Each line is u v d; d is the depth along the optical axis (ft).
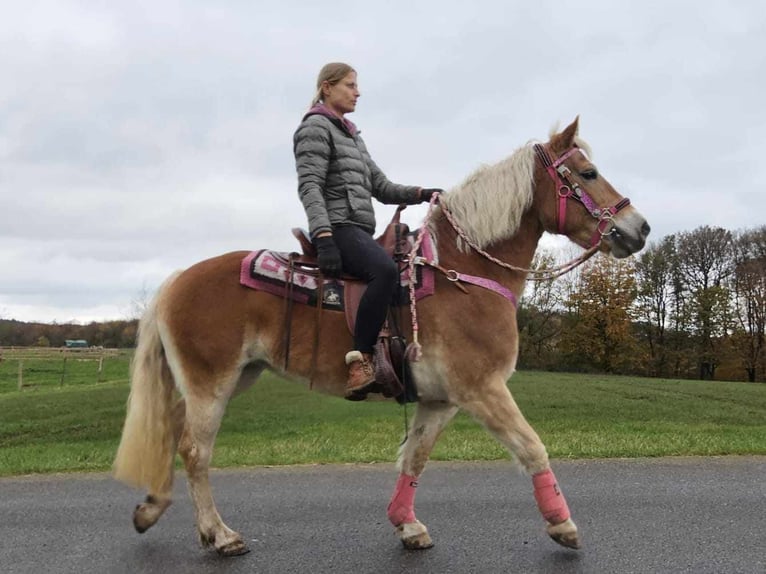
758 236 144.46
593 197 12.15
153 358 12.48
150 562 11.75
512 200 12.06
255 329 11.98
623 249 12.09
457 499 16.01
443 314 11.32
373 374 11.20
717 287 144.46
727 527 13.42
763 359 140.77
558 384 70.08
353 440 26.07
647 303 151.23
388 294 11.21
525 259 12.44
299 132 11.97
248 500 16.25
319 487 17.65
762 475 18.53
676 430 29.30
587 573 10.92
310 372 11.87
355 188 12.04
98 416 38.04
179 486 18.48
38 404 44.96
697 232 150.41
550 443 24.08
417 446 12.51
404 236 12.28
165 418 12.40
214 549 12.02
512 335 11.53
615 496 16.08
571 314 134.82
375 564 11.48
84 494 17.25
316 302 11.82
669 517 14.19
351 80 12.48
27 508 15.75
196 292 12.11
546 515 11.26
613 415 37.58
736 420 36.27
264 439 26.96
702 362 145.89
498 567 11.25
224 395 12.04
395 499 12.55
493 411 11.10
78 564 11.70
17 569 11.49
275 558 11.86
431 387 11.52
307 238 12.31
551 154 12.32
